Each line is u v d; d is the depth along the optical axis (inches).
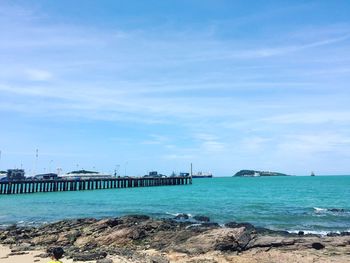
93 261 808.9
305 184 5792.3
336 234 1103.6
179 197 3137.3
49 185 4237.2
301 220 1499.8
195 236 952.3
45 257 862.5
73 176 5610.2
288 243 816.9
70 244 1068.5
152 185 5324.8
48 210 2126.0
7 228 1341.0
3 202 2731.3
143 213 1867.6
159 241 1019.3
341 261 692.1
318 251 773.9
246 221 1485.0
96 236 1104.8
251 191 4005.9
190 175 6063.0
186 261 768.3
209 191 4121.6
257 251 807.1
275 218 1557.6
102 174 6008.9
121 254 881.5
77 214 1918.1
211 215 1692.9
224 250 836.6
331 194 3326.8
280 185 5575.8
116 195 3550.7
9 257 867.4
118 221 1245.1
